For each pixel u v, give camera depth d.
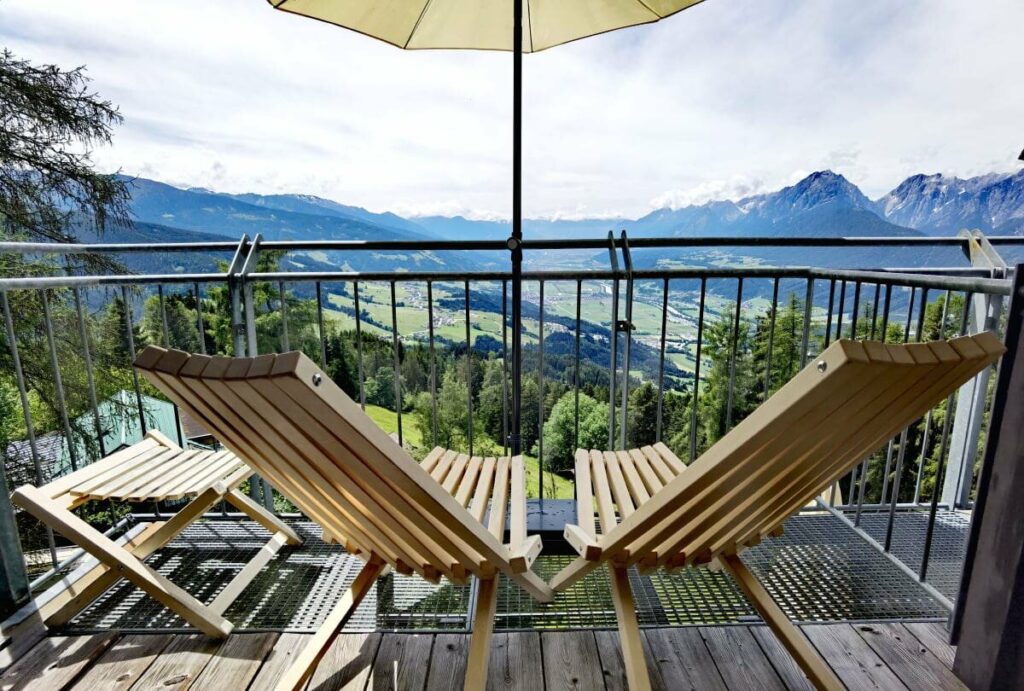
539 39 2.14
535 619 1.60
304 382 0.81
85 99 9.55
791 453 1.03
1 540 1.56
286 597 1.72
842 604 1.68
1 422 7.55
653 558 1.33
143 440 1.99
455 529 1.10
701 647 1.49
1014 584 1.22
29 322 7.67
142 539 1.62
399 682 1.37
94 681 1.38
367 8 1.89
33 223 9.25
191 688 1.36
